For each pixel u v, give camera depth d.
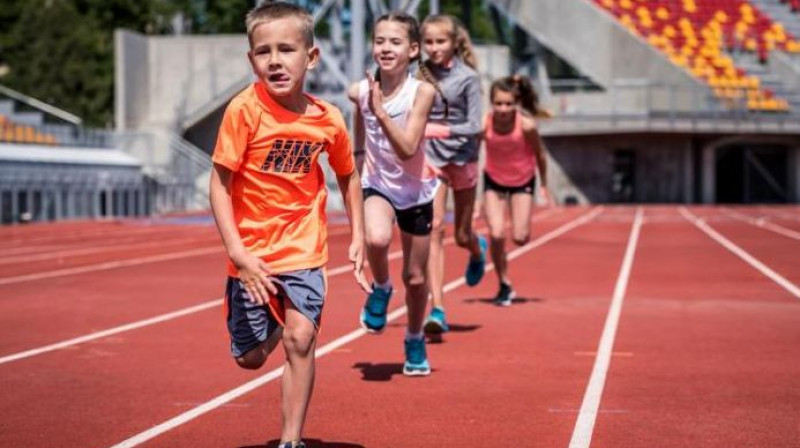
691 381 14.55
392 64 13.97
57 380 14.77
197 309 22.38
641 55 81.62
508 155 21.95
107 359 16.41
